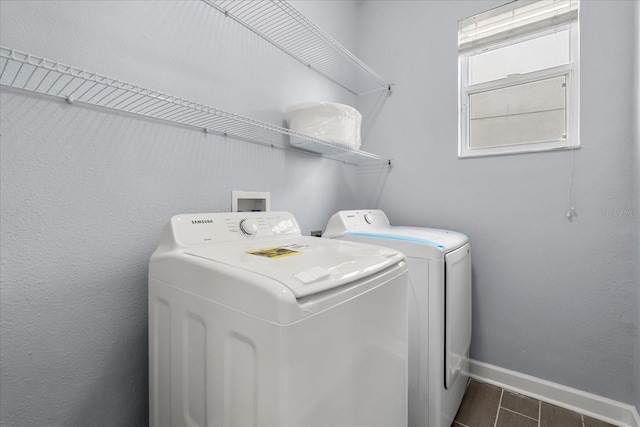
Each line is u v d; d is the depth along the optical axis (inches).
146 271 42.3
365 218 73.4
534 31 67.7
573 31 63.7
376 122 89.8
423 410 50.9
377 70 89.4
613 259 58.8
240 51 55.6
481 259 73.4
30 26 31.7
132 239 40.9
